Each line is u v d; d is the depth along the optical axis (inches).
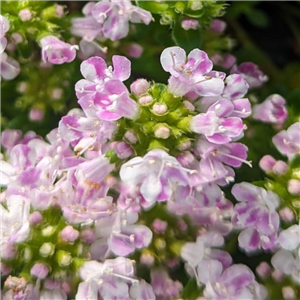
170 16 4.2
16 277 3.7
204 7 4.3
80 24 4.4
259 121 4.4
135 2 4.4
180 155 3.7
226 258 4.0
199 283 3.9
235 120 3.6
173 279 4.1
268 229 3.9
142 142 3.6
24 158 4.0
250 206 3.9
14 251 3.7
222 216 4.1
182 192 3.7
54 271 3.8
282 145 4.1
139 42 4.6
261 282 4.1
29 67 4.6
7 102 4.7
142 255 4.0
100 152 3.7
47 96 4.6
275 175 4.0
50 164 3.9
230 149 3.7
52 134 4.2
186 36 4.3
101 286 3.8
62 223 3.8
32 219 3.8
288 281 4.0
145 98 3.6
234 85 3.8
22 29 4.3
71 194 3.8
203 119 3.6
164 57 3.7
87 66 3.7
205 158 3.7
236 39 5.2
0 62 4.4
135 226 3.9
